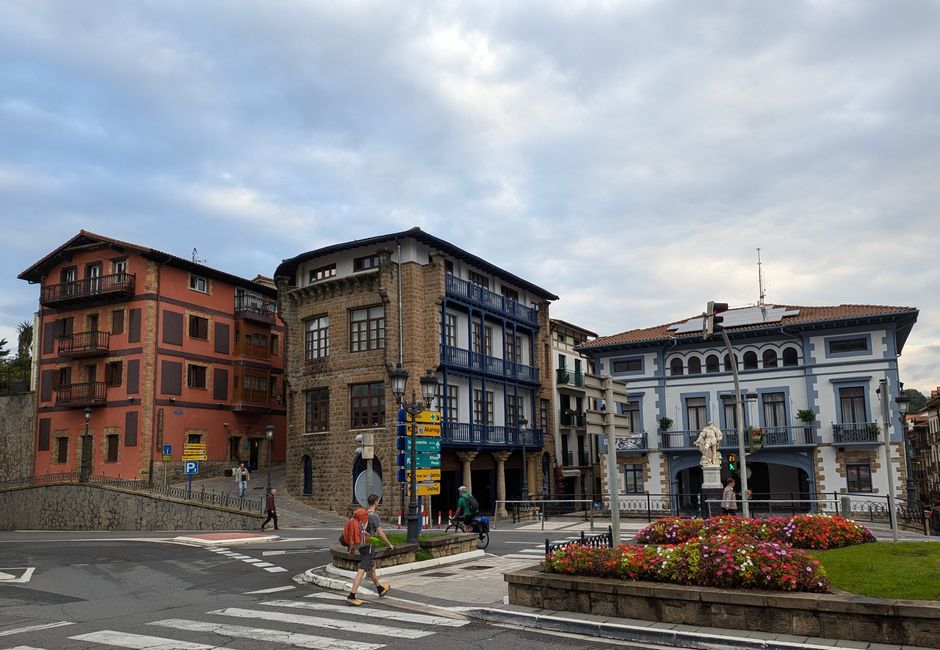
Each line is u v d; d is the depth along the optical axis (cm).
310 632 1048
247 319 4728
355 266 3741
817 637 920
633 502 3944
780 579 1002
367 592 1388
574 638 1005
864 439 3478
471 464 3872
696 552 1081
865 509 3409
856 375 3553
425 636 1020
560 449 5009
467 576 1564
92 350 4128
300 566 1864
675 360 4003
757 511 3597
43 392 4416
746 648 910
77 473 4053
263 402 4847
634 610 1059
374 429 3528
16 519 3997
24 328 6488
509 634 1034
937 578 1029
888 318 3494
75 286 4312
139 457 3969
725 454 3800
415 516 1748
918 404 10550
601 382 1272
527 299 4697
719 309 1902
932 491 7300
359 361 3631
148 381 4041
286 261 3903
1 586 1588
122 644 985
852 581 1051
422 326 3606
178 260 4244
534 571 1223
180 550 2308
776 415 3734
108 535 3092
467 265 4044
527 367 4488
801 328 3672
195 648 955
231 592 1459
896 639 877
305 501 3744
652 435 3972
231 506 3259
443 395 3616
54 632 1077
